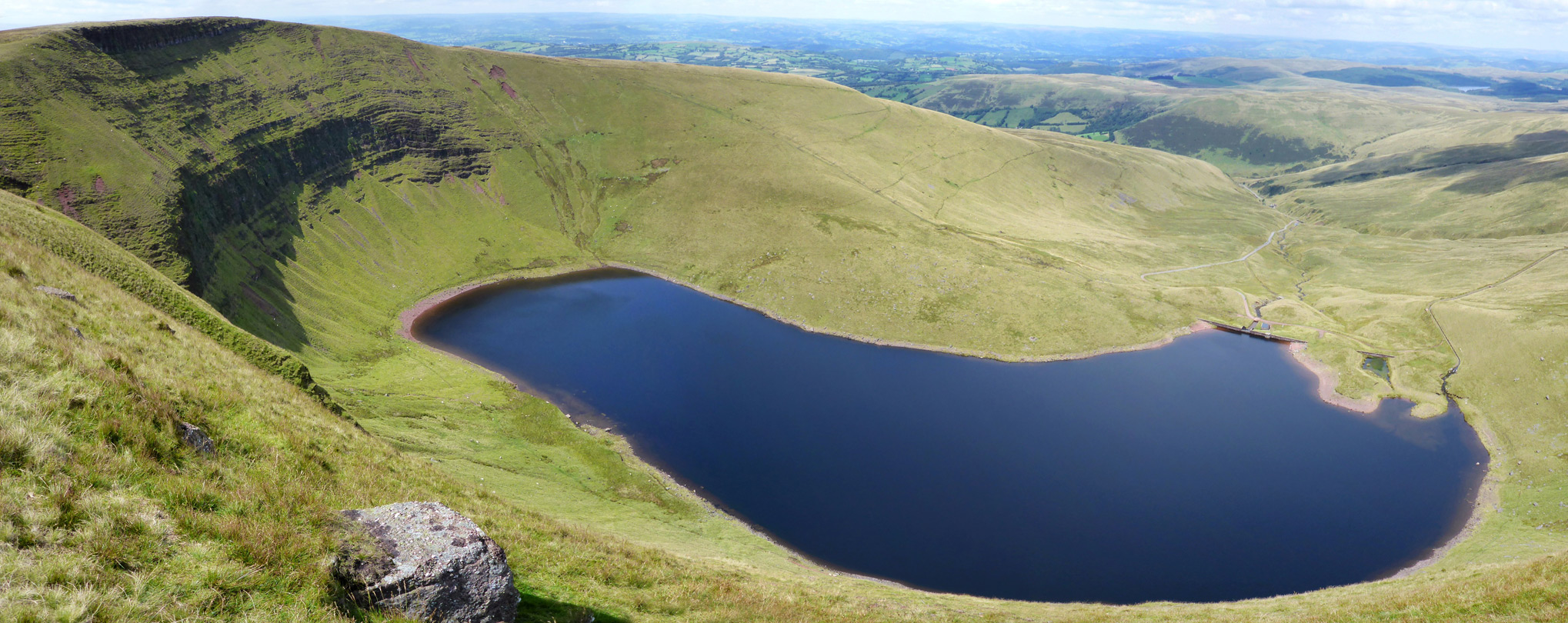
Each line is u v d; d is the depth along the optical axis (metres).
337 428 32.62
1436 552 68.19
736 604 27.45
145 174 108.31
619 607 23.06
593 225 180.75
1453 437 100.62
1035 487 77.44
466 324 130.75
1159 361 128.38
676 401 100.69
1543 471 88.00
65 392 16.47
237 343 47.75
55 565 11.46
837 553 64.81
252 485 17.52
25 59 108.56
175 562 13.09
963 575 61.72
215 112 137.00
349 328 120.88
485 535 16.92
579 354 118.00
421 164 176.62
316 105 162.00
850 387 108.81
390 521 16.75
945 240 167.75
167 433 17.84
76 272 33.94
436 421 83.12
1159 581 60.84
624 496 72.69
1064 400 106.44
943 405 102.00
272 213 135.88
